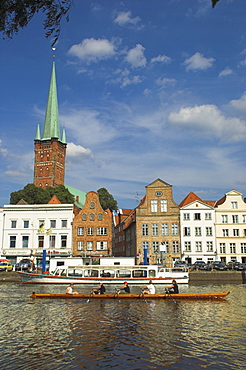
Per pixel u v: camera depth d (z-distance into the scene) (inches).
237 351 772.6
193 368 677.9
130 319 1105.4
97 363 702.5
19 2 426.6
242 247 3097.9
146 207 3159.5
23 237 3213.6
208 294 1481.3
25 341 850.1
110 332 936.9
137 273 2095.2
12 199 4347.9
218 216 3144.7
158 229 3125.0
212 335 903.7
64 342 841.5
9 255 3174.2
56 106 7396.7
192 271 2508.6
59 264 2384.4
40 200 4399.6
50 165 7106.3
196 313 1205.1
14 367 681.0
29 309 1283.2
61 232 3189.0
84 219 3216.0
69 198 4763.8
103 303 1417.3
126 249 3663.9
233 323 1043.3
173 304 1400.1
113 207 4763.8
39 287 1983.3
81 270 2108.8
